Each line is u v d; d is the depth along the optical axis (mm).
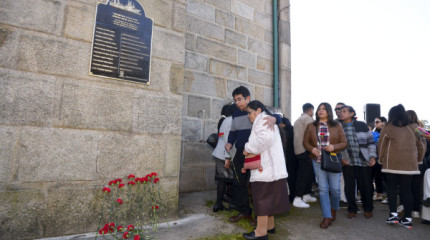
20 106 2492
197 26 5113
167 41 3404
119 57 3012
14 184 2412
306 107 4273
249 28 5969
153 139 3152
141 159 3047
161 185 3148
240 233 2885
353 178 3691
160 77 3291
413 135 3373
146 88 3176
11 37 2512
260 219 2633
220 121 3725
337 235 3002
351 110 3848
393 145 3379
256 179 2568
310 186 4512
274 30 6375
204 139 4926
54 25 2705
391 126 3439
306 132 3473
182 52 3520
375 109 6988
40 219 2484
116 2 3068
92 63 2844
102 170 2809
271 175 2539
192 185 4672
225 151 3285
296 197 4156
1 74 2445
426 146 4176
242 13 5883
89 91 2812
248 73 5797
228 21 5605
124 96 3014
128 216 2908
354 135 3736
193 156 4742
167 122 3279
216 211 3578
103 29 2949
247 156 2656
